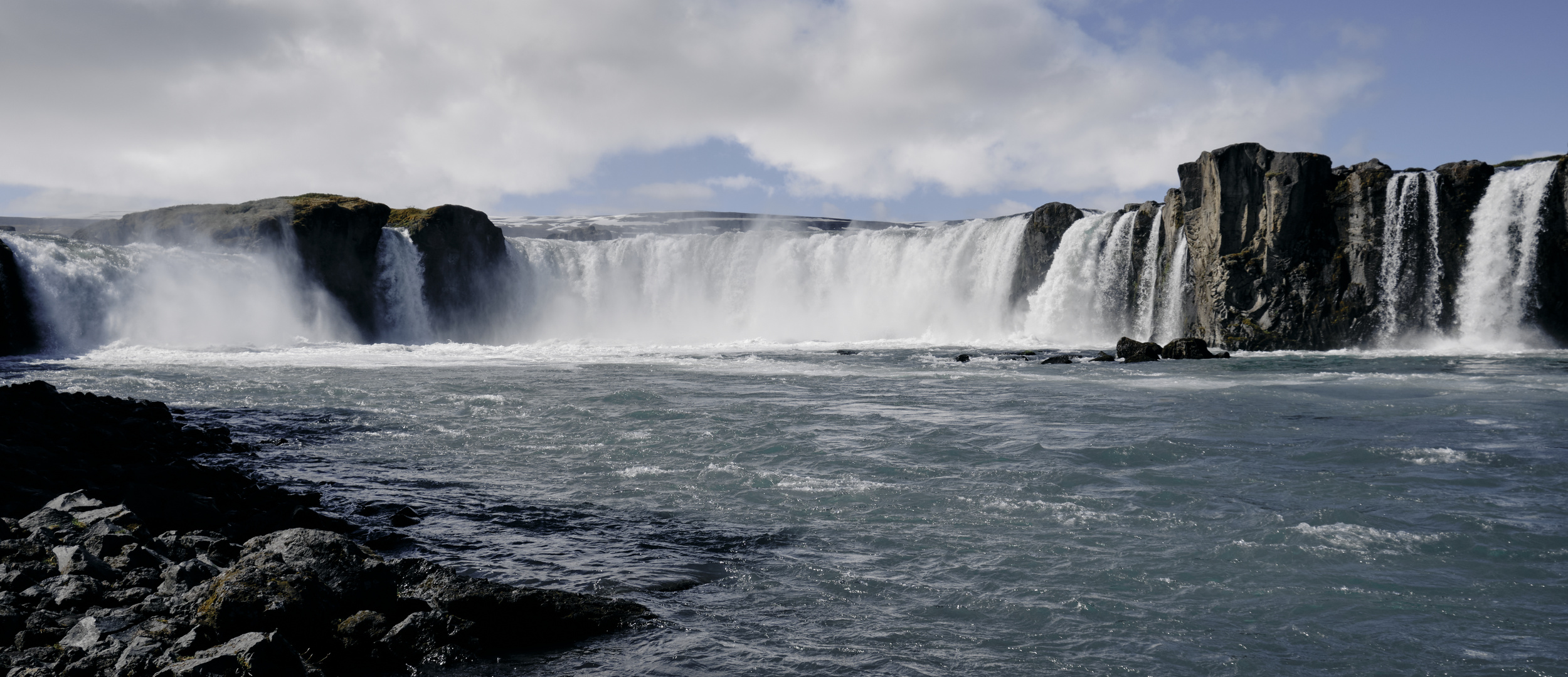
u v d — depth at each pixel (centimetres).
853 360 4294
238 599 669
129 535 839
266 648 609
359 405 2389
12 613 662
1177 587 924
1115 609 865
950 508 1244
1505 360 3916
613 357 4481
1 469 1109
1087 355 4597
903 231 7038
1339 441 1773
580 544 1068
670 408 2311
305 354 4491
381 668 700
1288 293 4919
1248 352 4812
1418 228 4766
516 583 910
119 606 705
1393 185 4791
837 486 1383
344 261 6091
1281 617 844
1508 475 1442
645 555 1023
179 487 1218
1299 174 4859
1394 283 4797
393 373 3397
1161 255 5619
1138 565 990
